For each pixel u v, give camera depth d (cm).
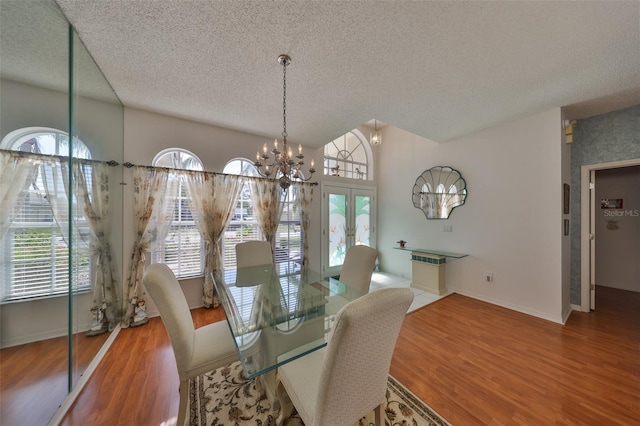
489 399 158
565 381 173
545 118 277
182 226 304
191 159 318
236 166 351
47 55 163
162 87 227
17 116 174
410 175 445
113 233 249
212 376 185
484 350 213
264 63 190
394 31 156
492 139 325
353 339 88
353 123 310
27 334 167
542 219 280
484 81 214
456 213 368
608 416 143
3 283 170
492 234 325
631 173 372
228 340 158
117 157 256
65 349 167
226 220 322
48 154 177
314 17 145
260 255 294
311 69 197
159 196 285
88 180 205
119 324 255
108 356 206
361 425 140
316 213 424
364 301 90
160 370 188
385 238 496
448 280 377
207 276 309
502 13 142
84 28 155
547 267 276
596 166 286
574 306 301
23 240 175
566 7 137
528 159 292
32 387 152
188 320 156
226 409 153
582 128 296
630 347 215
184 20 148
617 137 272
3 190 171
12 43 155
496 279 321
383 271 498
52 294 174
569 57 182
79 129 185
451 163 376
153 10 141
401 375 182
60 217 176
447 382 174
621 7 136
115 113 249
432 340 231
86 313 200
